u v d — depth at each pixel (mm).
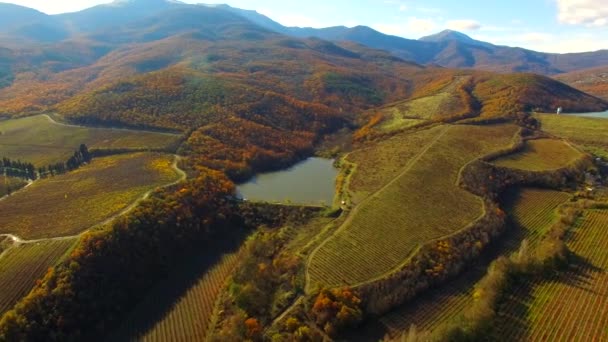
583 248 102688
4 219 113000
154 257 103875
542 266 93688
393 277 91938
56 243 99000
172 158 158625
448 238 106375
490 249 107250
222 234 122688
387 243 105062
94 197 124562
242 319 83312
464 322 76188
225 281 100750
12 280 87625
